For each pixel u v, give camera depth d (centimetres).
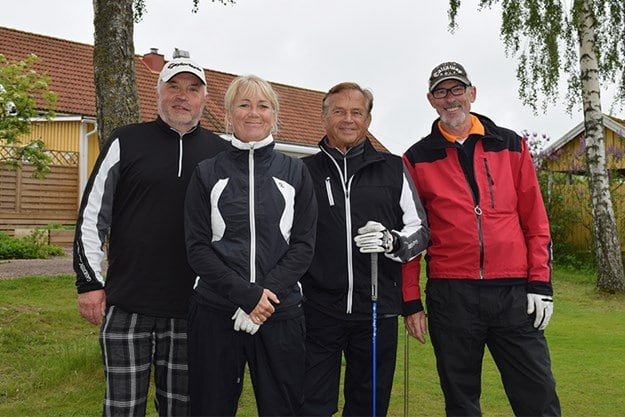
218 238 293
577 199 1351
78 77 1705
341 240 334
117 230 325
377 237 317
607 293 981
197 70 331
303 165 312
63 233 1389
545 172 1397
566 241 1370
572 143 1416
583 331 729
